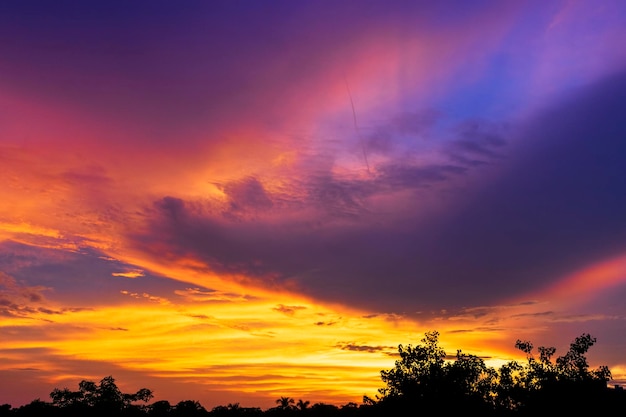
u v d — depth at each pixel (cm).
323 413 9375
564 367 4456
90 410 9869
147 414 11069
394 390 4838
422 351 4847
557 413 4312
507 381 4609
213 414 11700
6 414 10288
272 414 10856
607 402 4259
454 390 4672
